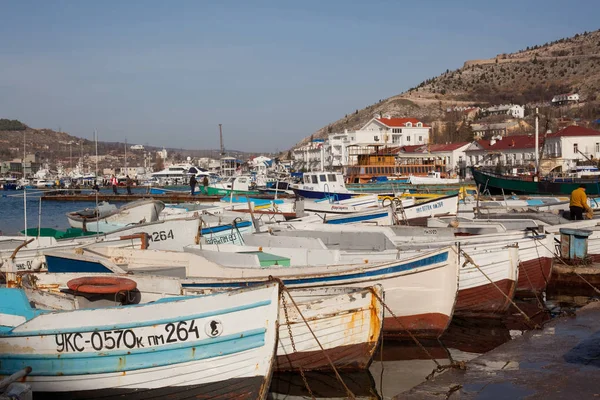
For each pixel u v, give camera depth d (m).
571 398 9.41
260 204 39.50
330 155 118.31
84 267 14.09
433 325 14.07
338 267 14.13
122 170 144.62
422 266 13.84
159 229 20.06
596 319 14.32
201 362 9.59
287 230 19.77
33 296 11.44
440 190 56.12
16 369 9.65
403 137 114.44
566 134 85.06
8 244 19.12
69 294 11.27
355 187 57.94
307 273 13.57
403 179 66.75
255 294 9.70
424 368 12.74
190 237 20.05
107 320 9.50
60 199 71.94
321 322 11.51
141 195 67.06
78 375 9.55
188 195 61.41
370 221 26.39
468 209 33.72
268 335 9.75
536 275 18.89
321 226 20.31
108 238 20.25
